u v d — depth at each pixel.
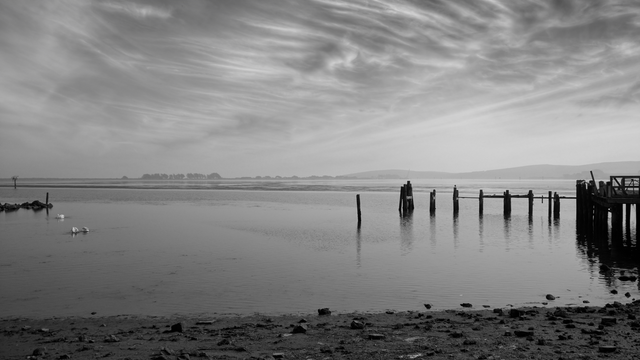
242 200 85.81
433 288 18.72
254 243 31.16
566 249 28.83
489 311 14.80
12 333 12.72
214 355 10.20
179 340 11.59
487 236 34.91
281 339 11.50
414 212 56.69
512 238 33.81
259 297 17.33
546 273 21.61
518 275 21.14
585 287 18.83
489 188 144.12
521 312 14.12
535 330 11.92
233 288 18.72
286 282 19.75
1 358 10.44
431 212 52.50
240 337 11.77
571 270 22.33
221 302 16.66
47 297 17.47
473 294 17.73
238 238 33.62
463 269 22.52
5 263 24.11
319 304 16.39
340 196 100.94
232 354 10.27
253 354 10.25
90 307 16.09
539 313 14.16
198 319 14.38
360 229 39.34
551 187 150.75
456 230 38.59
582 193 37.75
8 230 39.06
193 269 22.52
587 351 9.95
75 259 25.25
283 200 85.50
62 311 15.62
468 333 11.73
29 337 12.29
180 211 59.34
